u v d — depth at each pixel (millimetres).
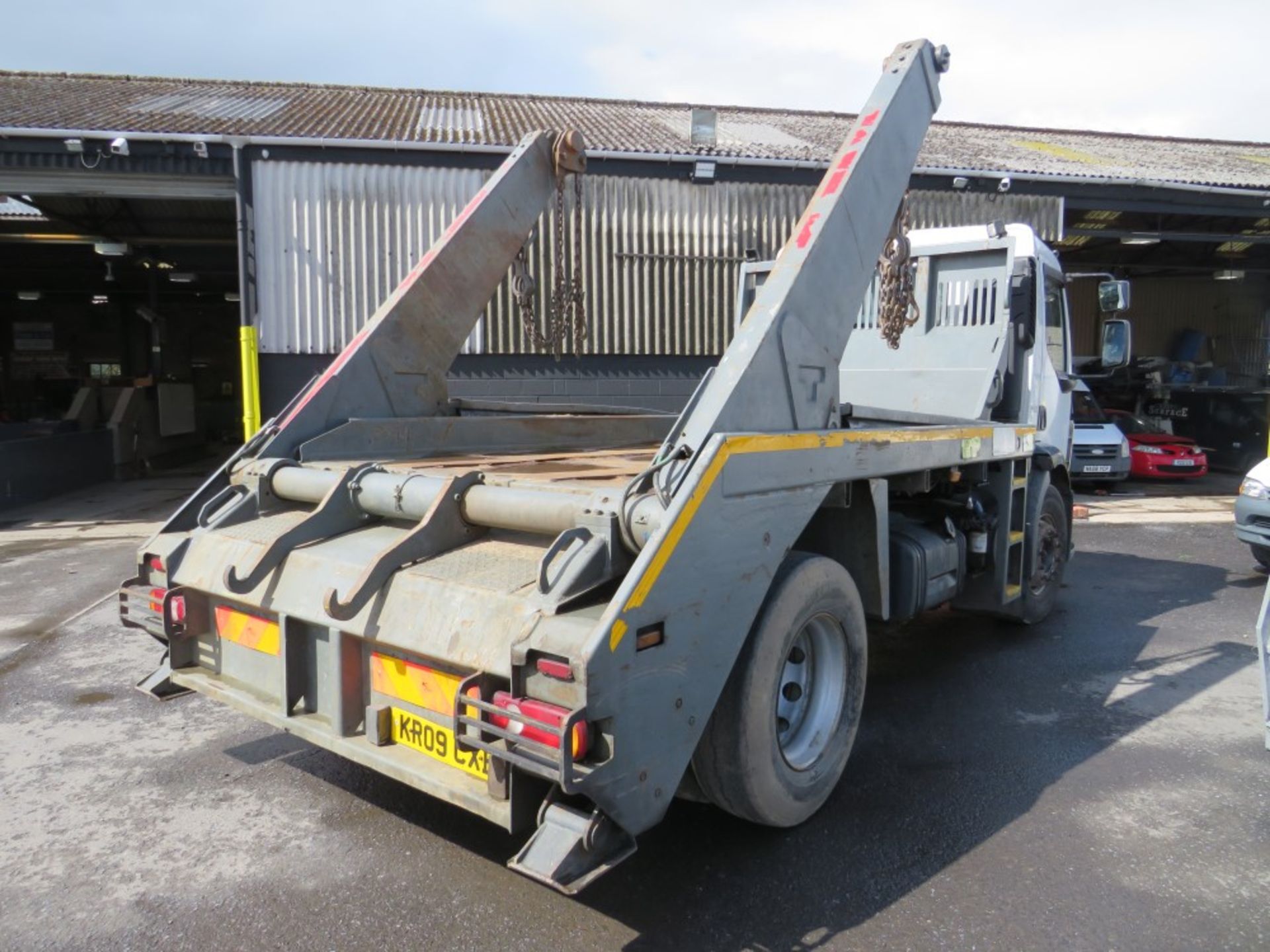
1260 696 5121
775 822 3357
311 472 3816
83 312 29016
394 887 3197
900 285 4277
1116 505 13086
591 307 12789
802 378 3434
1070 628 6520
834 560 3891
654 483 2885
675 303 12992
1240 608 7105
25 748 4457
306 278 12047
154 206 15391
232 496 4070
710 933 2910
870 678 5422
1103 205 14484
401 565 3092
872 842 3488
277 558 3410
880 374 6289
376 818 3717
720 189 13008
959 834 3551
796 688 3656
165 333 29297
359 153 12000
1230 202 14773
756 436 3004
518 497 3080
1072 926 2939
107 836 3570
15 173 11742
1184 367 22469
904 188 4125
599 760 2498
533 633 2568
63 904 3098
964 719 4777
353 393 4582
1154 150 19500
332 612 2879
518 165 5367
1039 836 3535
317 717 3242
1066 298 6977
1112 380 20234
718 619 2879
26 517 12422
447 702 2855
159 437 20203
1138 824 3631
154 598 3746
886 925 2949
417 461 4363
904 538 4754
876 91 4074
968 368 5914
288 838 3559
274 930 2943
